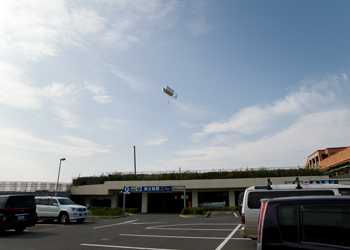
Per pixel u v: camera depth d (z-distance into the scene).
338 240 3.67
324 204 3.96
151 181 34.69
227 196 34.97
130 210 30.55
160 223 17.86
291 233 3.94
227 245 9.48
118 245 9.96
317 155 47.97
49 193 32.44
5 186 29.16
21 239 11.47
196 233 12.57
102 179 36.59
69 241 10.92
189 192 37.19
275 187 8.82
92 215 25.02
